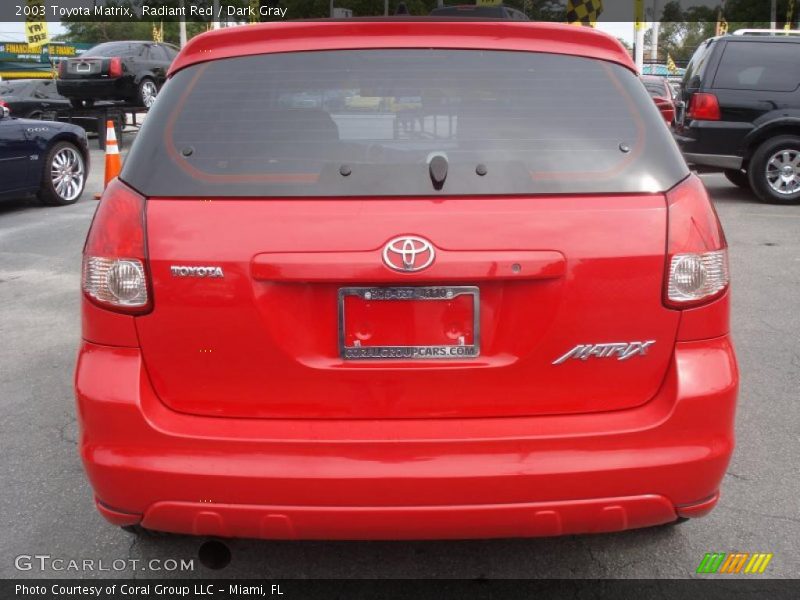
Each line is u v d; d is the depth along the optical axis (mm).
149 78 19703
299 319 2283
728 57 10453
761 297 6297
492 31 2588
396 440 2248
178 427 2297
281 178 2322
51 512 3271
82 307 2406
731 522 3150
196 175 2344
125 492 2307
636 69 2670
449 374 2289
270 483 2234
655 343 2320
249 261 2248
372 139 2404
